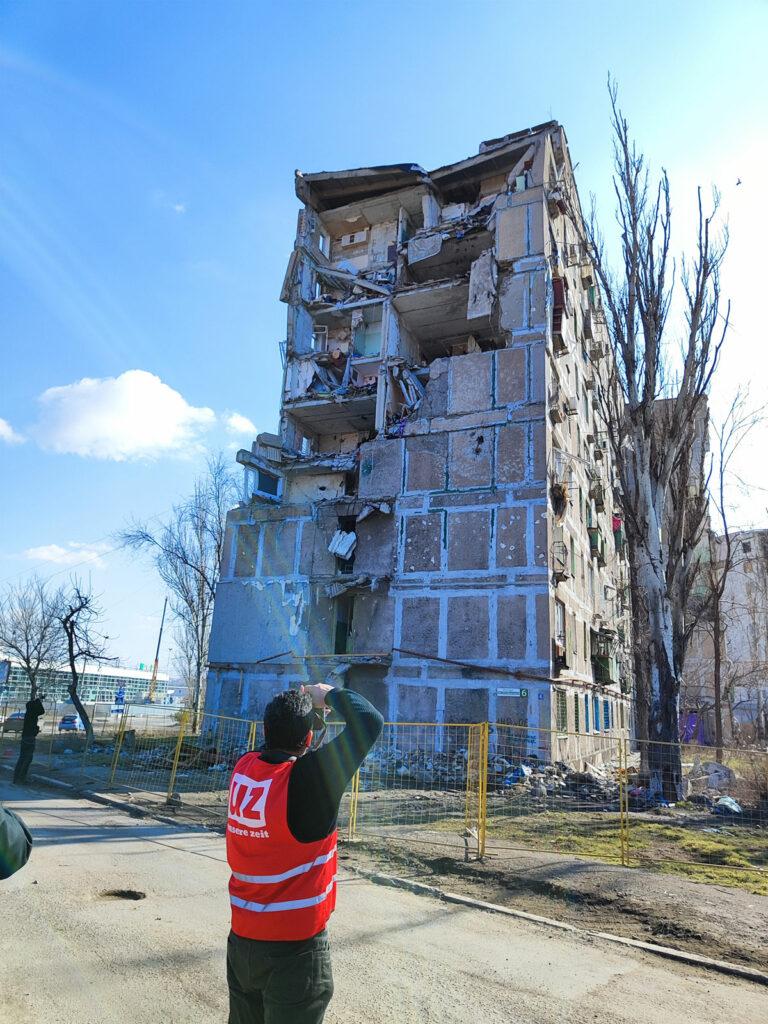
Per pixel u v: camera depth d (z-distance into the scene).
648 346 17.56
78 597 23.41
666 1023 4.11
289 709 2.64
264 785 2.45
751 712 38.19
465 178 28.45
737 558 40.03
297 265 29.83
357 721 2.55
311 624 22.89
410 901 6.58
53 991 4.15
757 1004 4.49
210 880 6.90
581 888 7.04
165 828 9.75
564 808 12.80
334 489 26.14
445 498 21.33
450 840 9.13
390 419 24.16
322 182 30.22
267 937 2.32
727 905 6.62
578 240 28.73
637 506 17.20
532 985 4.59
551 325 22.38
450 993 4.38
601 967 5.02
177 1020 3.84
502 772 16.56
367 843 8.86
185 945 4.98
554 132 26.03
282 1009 2.27
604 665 26.39
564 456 22.66
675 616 16.42
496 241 23.98
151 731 24.52
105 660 25.78
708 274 17.55
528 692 18.25
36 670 33.78
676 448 17.17
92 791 12.61
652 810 13.08
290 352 28.81
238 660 23.88
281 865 2.38
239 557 25.16
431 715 19.27
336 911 6.06
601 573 29.72
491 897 6.86
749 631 39.78
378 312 28.92
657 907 6.47
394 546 21.64
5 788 13.04
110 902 6.02
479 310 23.34
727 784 16.19
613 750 27.20
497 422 21.34
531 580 19.25
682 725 37.19
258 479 25.86
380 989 4.39
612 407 18.78
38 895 6.08
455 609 20.03
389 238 30.70
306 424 29.23
